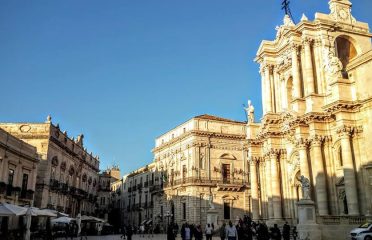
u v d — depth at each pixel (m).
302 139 36.94
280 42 44.25
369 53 32.81
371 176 31.66
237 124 67.25
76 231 50.84
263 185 44.47
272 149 41.78
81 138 70.00
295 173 39.59
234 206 63.66
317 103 36.47
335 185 34.94
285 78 43.66
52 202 53.44
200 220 60.69
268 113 42.78
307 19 39.53
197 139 63.56
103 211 97.38
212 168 63.56
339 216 30.06
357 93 33.75
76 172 65.56
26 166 43.91
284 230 29.25
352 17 41.59
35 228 42.25
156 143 79.31
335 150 35.34
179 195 65.69
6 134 38.84
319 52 38.81
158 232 68.00
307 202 29.55
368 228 25.67
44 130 51.56
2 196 38.16
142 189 86.56
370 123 32.25
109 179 102.25
